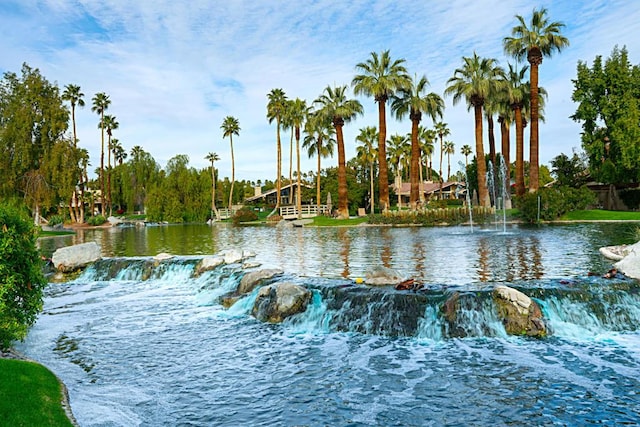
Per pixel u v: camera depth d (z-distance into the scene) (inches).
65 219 2420.0
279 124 2659.9
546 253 687.1
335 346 394.3
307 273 579.8
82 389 311.1
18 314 390.6
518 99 1797.5
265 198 3846.0
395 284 489.4
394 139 2962.6
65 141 1829.5
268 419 266.5
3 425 209.0
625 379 305.0
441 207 1830.7
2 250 381.1
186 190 2906.0
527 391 291.6
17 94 1766.7
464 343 384.8
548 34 1647.4
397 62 1846.7
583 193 1540.4
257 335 430.3
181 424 261.3
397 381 315.3
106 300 584.7
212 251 900.6
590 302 418.9
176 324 471.8
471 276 513.0
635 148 1694.1
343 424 258.7
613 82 1831.9
